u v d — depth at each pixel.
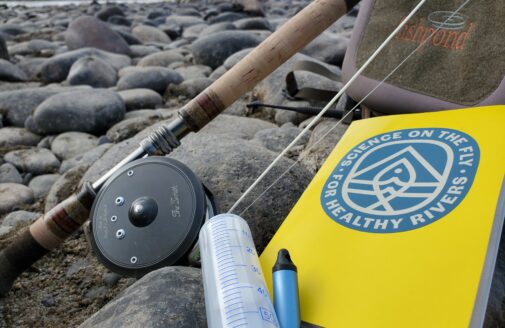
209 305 0.35
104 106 1.03
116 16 2.73
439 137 0.43
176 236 0.45
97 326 0.39
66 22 2.85
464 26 0.50
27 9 4.72
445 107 0.49
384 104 0.53
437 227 0.37
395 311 0.34
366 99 0.55
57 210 0.50
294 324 0.35
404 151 0.44
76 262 0.60
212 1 4.23
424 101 0.51
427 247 0.36
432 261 0.35
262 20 2.09
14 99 1.11
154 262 0.45
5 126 1.10
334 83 0.96
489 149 0.40
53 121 1.02
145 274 0.45
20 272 0.51
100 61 1.40
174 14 3.18
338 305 0.36
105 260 0.46
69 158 0.94
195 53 1.48
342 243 0.39
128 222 0.46
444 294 0.33
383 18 0.56
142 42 2.12
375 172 0.43
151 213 0.46
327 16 0.55
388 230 0.38
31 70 1.59
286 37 0.54
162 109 1.13
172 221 0.45
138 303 0.40
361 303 0.35
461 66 0.49
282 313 0.35
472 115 0.44
